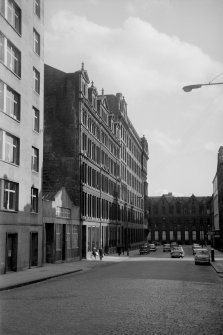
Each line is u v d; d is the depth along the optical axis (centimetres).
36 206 3469
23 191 3164
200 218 13525
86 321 1195
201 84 1661
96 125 5669
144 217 10450
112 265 4025
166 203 13788
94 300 1611
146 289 1992
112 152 6794
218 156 8644
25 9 3316
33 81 3481
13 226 2964
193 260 5059
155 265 4012
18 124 3111
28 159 3297
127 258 5406
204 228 13462
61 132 4838
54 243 3891
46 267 3438
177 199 13875
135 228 9050
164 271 3216
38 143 3534
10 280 2323
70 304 1507
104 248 5981
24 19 3291
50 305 1481
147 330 1081
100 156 5800
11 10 3108
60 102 4916
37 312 1336
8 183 2948
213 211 11144
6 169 2880
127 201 8088
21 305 1479
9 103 3016
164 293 1848
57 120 4875
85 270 3325
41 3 3741
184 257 6003
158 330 1084
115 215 6856
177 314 1326
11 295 1769
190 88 1669
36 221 3412
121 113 7406
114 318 1245
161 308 1435
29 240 3253
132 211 8694
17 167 3067
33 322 1173
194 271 3300
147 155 10850
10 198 2992
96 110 5594
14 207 3044
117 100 7356
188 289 2025
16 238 3025
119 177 7219
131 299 1645
